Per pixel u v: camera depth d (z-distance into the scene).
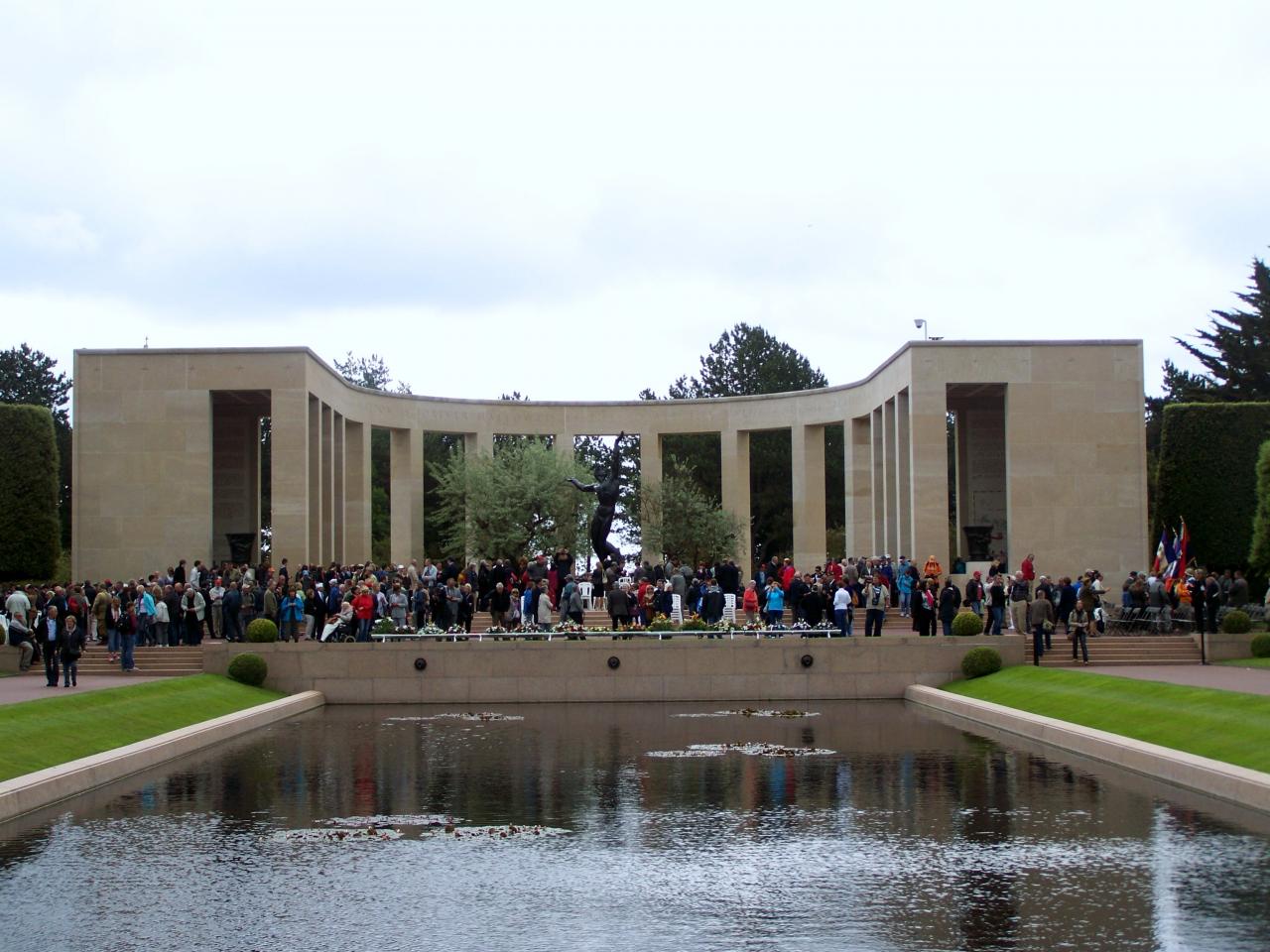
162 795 23.50
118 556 54.62
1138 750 25.03
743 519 70.06
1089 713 30.36
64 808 22.33
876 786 23.78
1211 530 54.25
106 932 15.09
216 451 61.72
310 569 47.19
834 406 66.19
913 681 41.34
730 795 23.14
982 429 61.59
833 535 88.94
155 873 17.83
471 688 41.22
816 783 24.20
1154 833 19.36
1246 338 80.69
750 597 46.53
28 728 26.59
